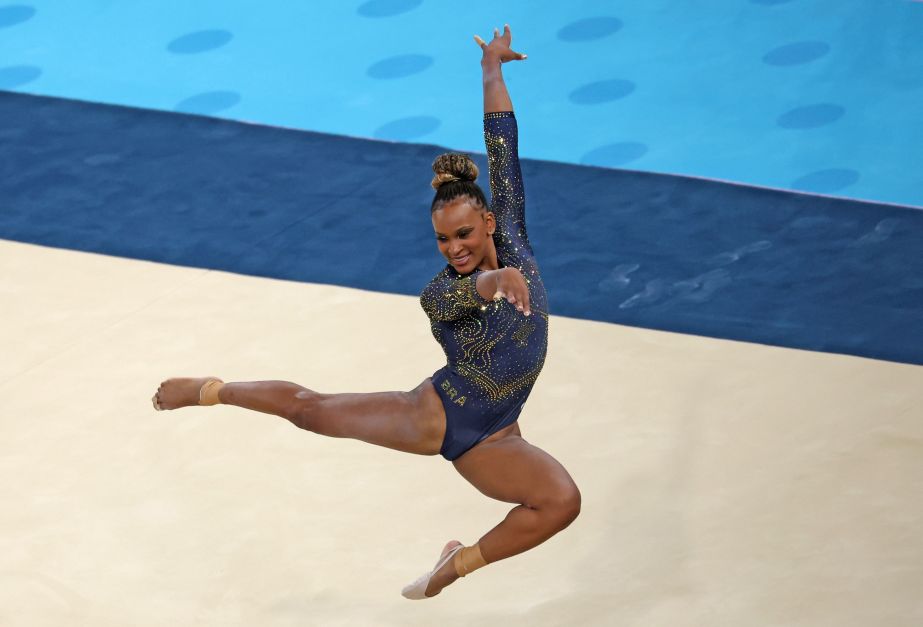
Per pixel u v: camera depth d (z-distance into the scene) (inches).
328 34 1823.3
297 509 968.3
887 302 1177.4
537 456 711.7
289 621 868.6
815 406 1045.8
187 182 1446.9
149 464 1019.3
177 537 944.3
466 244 695.1
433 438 720.3
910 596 849.5
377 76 1704.0
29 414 1083.9
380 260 1285.7
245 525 953.5
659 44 1748.3
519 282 631.2
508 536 713.0
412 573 903.1
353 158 1487.5
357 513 962.7
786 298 1194.6
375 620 867.4
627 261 1267.2
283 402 756.0
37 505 978.7
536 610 867.4
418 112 1615.4
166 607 881.5
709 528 925.8
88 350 1168.8
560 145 1530.5
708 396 1066.1
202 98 1658.5
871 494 945.5
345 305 1216.8
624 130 1557.6
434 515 957.2
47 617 874.1
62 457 1030.4
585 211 1360.7
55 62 1761.8
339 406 737.0
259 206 1392.7
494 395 711.7
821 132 1524.4
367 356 1139.3
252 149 1515.7
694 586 875.4
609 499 959.6
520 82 1681.8
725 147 1508.4
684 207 1357.0
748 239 1291.8
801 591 862.5
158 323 1204.5
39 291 1263.5
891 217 1314.0
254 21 1867.6
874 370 1085.8
